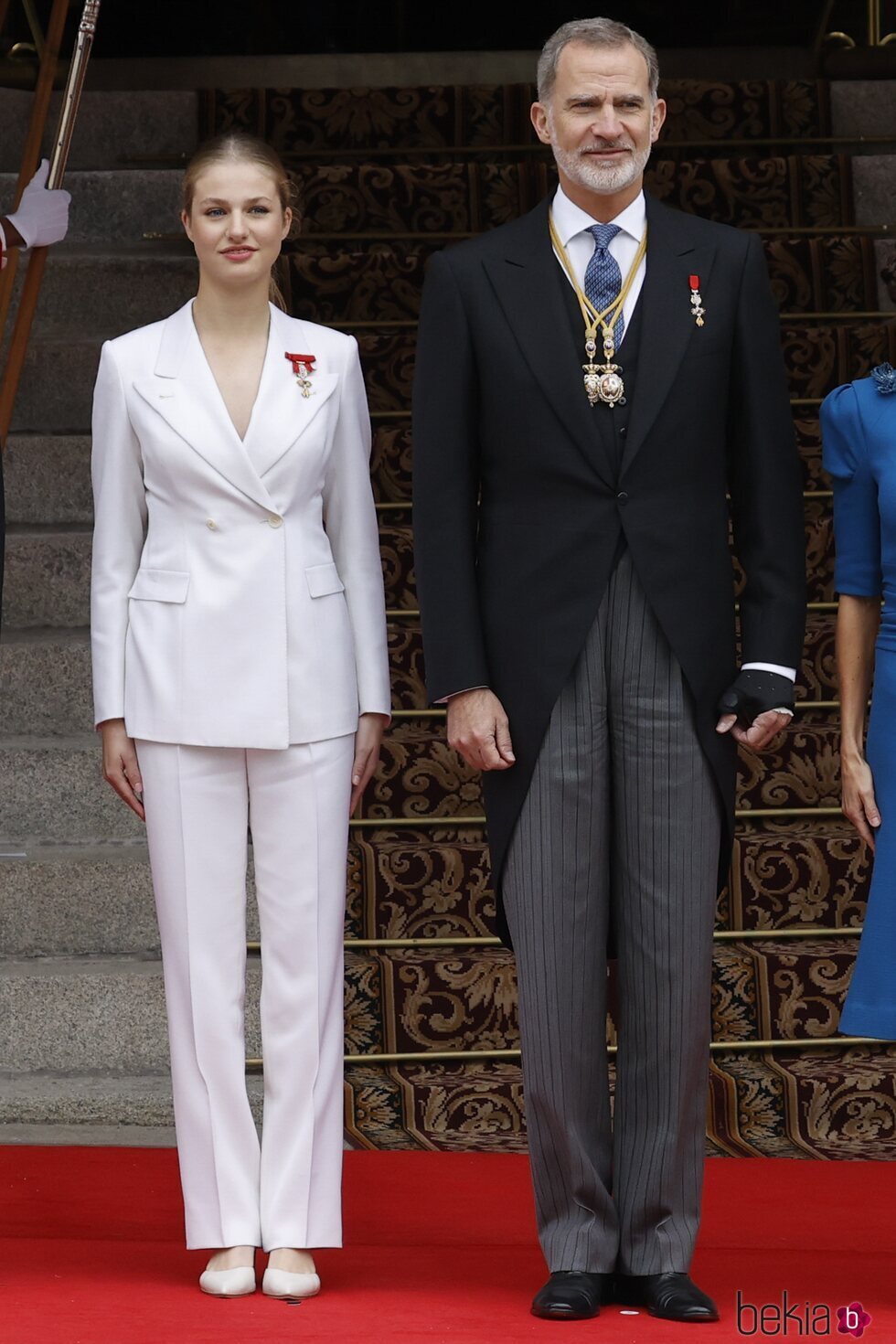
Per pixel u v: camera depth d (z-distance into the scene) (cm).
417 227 2477
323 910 1145
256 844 1148
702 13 3117
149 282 2333
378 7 3144
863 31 2886
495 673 1103
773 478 1103
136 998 1563
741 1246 1203
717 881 1116
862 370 2186
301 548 1146
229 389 1145
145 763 1143
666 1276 1085
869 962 1112
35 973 1573
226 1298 1100
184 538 1141
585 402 1082
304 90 2670
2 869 1642
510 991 1567
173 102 2669
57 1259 1173
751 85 2683
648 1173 1095
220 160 1125
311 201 2470
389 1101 1501
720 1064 1542
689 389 1081
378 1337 1028
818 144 2641
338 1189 1145
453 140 2673
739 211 2495
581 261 1100
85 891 1642
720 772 1095
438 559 1098
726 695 1087
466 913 1650
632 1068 1112
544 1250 1106
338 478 1175
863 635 1152
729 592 1109
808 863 1645
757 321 1104
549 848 1094
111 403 1148
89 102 2666
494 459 1109
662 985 1095
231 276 1127
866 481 1130
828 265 2339
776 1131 1487
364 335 2269
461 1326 1048
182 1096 1141
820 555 1920
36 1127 1494
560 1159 1098
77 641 1836
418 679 1833
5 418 1922
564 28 1084
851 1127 1487
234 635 1127
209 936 1141
